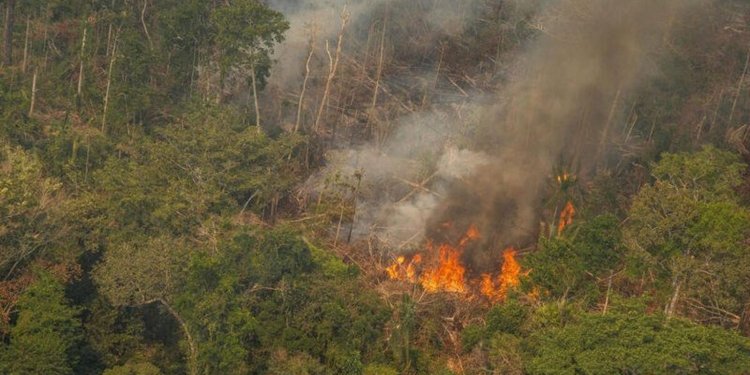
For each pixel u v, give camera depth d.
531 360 49.28
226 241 56.19
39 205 56.38
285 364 51.56
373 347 54.84
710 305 55.66
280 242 55.53
